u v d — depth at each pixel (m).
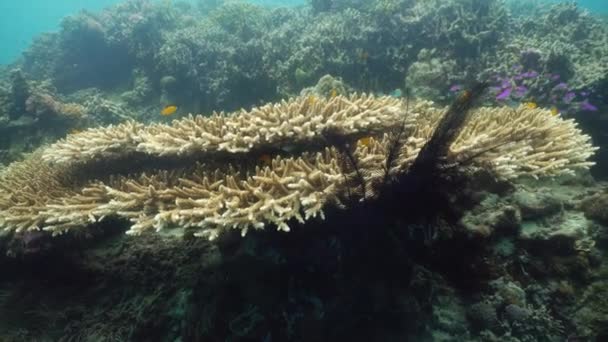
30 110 9.81
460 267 3.50
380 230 3.02
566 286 3.42
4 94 10.62
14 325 4.23
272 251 3.30
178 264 4.05
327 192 2.93
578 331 3.24
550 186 4.35
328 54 8.96
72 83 13.70
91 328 4.05
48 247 4.24
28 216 3.79
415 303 3.29
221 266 3.66
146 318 3.88
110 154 4.21
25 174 4.91
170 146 3.63
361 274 3.17
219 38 11.81
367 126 3.74
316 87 6.97
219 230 2.90
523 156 3.66
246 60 9.94
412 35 8.69
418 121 4.21
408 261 3.25
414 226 3.09
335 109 3.86
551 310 3.37
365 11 10.96
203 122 3.94
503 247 3.52
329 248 3.20
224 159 3.77
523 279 3.46
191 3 21.16
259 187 3.10
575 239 3.52
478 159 3.33
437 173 2.90
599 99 6.25
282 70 9.43
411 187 2.83
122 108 11.34
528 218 3.71
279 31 11.29
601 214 3.66
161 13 14.22
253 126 3.49
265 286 3.38
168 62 11.01
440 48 8.26
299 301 3.27
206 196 3.30
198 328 3.58
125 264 4.23
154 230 4.40
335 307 3.21
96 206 3.67
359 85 8.59
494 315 3.25
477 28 8.45
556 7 10.05
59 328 4.17
